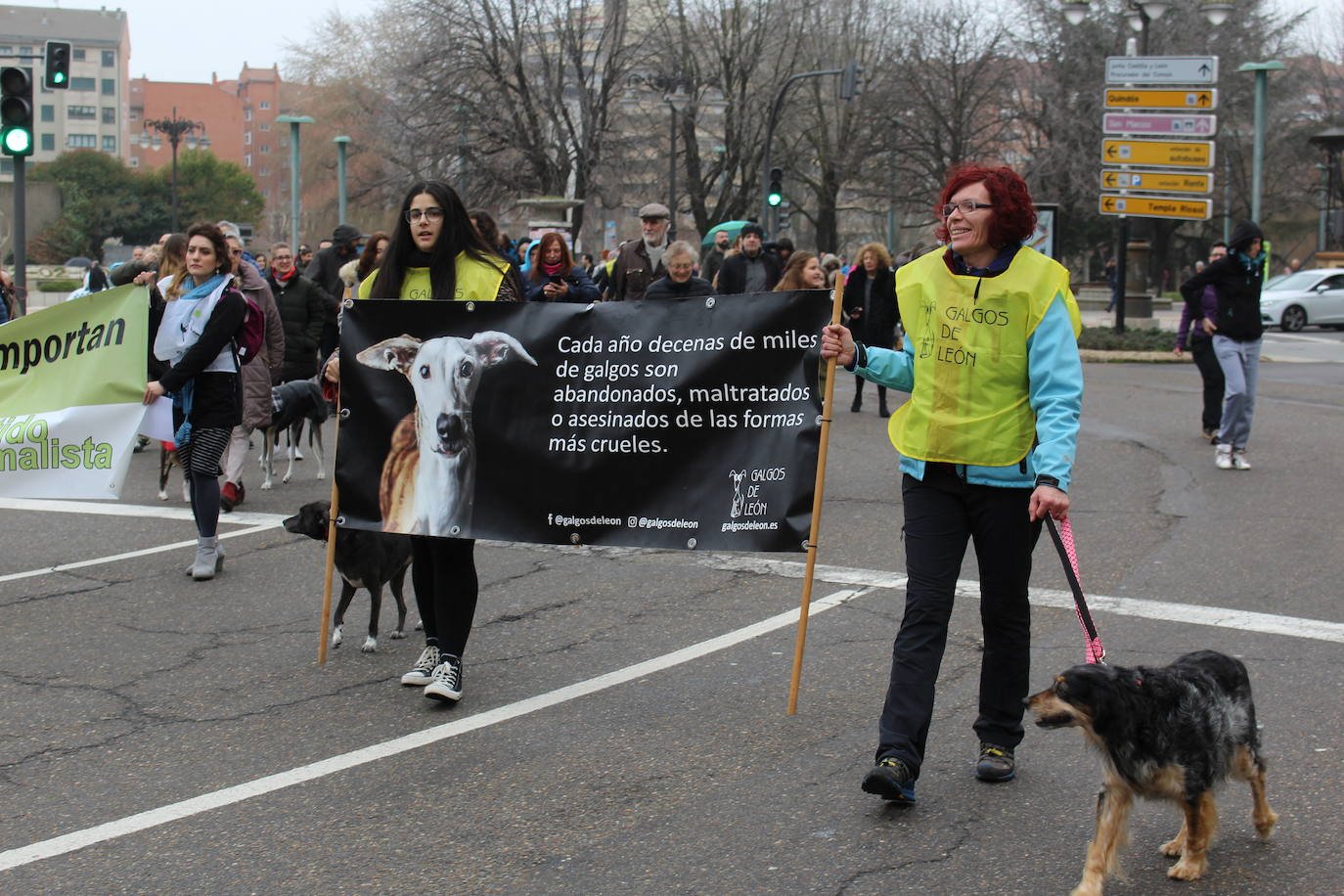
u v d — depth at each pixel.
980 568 4.65
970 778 4.75
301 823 4.38
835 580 7.74
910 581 4.57
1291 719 5.32
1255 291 11.52
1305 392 18.67
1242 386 11.52
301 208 64.88
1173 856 4.12
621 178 46.88
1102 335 26.59
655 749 5.04
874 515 9.75
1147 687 3.73
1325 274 37.25
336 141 37.31
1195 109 24.39
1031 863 4.06
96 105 138.50
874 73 49.84
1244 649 6.31
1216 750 3.84
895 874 3.97
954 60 48.06
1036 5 49.38
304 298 11.95
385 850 4.16
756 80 49.62
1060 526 4.67
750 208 52.81
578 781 4.73
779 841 4.21
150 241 98.25
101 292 7.59
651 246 12.21
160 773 4.83
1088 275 63.97
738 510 5.50
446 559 5.70
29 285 58.19
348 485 5.92
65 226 92.38
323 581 7.82
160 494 10.45
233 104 153.25
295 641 6.58
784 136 50.66
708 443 5.53
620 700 5.62
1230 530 9.10
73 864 4.08
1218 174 51.69
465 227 5.93
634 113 46.84
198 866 4.06
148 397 7.54
